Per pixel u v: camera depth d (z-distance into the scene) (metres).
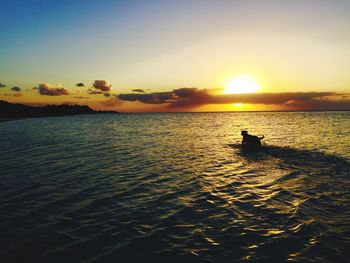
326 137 35.75
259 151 24.97
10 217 10.00
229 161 20.50
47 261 7.09
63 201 11.72
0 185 14.10
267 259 7.08
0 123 84.00
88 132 50.91
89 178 15.63
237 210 10.52
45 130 55.69
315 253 7.32
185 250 7.61
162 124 83.31
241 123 83.19
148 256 7.32
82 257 7.29
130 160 21.38
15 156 23.05
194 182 14.69
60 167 18.61
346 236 8.22
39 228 9.09
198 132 49.91
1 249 7.72
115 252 7.53
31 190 13.26
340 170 16.69
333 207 10.58
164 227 9.12
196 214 10.21
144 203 11.48
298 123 74.56
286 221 9.38
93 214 10.30
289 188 13.20
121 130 56.78
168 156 23.22
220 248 7.70
